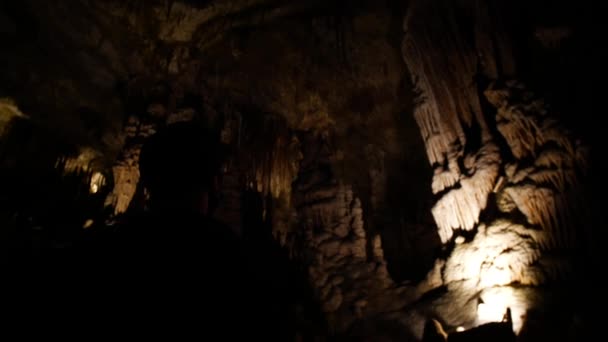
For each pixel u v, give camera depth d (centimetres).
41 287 88
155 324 86
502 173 639
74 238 106
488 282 611
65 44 817
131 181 823
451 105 742
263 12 892
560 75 578
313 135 1066
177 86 975
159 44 909
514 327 543
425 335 574
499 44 661
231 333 89
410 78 944
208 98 1001
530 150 595
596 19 547
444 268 710
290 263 875
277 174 981
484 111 690
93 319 85
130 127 868
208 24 898
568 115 544
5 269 91
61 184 897
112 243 96
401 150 1069
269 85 999
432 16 762
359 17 874
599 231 498
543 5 605
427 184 1033
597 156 510
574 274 511
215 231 104
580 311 480
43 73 814
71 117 901
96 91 909
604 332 455
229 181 881
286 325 107
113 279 90
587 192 511
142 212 107
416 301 741
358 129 1066
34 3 735
